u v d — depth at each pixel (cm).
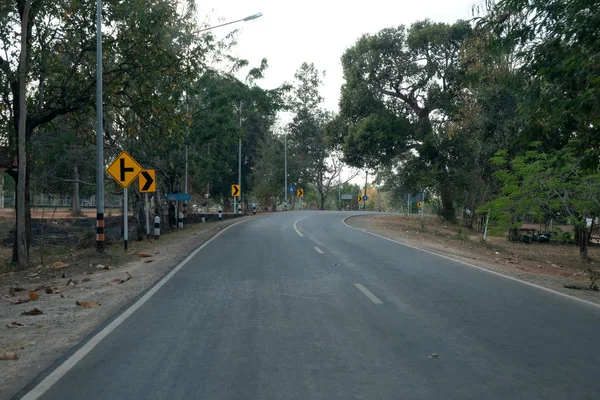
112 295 1126
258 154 5944
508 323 853
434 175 3956
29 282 1401
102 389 563
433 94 3928
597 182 2241
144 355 683
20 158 1894
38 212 5538
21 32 1772
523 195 2488
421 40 3884
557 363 644
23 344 750
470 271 1474
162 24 1986
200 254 1861
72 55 2019
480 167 3334
